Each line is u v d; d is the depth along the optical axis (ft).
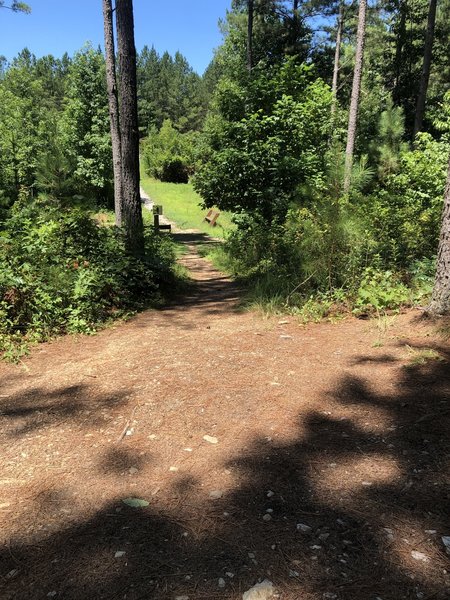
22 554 6.63
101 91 88.33
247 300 23.70
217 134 43.39
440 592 5.68
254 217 39.93
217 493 7.88
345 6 81.00
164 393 12.06
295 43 97.40
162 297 26.37
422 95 67.31
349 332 16.34
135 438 9.88
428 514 7.08
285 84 42.22
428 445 8.93
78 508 7.64
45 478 8.55
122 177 30.37
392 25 97.50
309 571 6.08
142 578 6.07
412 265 21.24
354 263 20.72
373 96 87.25
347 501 7.49
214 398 11.62
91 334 18.51
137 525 7.14
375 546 6.48
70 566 6.35
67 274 20.84
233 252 41.37
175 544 6.70
